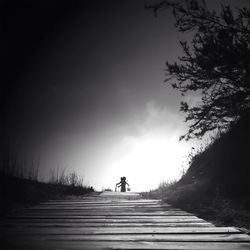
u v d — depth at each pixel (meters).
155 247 5.09
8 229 6.50
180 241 5.47
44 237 5.79
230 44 11.76
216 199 10.65
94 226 6.82
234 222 8.02
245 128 13.73
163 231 6.26
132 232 6.20
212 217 8.71
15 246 5.17
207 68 12.07
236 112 12.48
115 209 9.52
